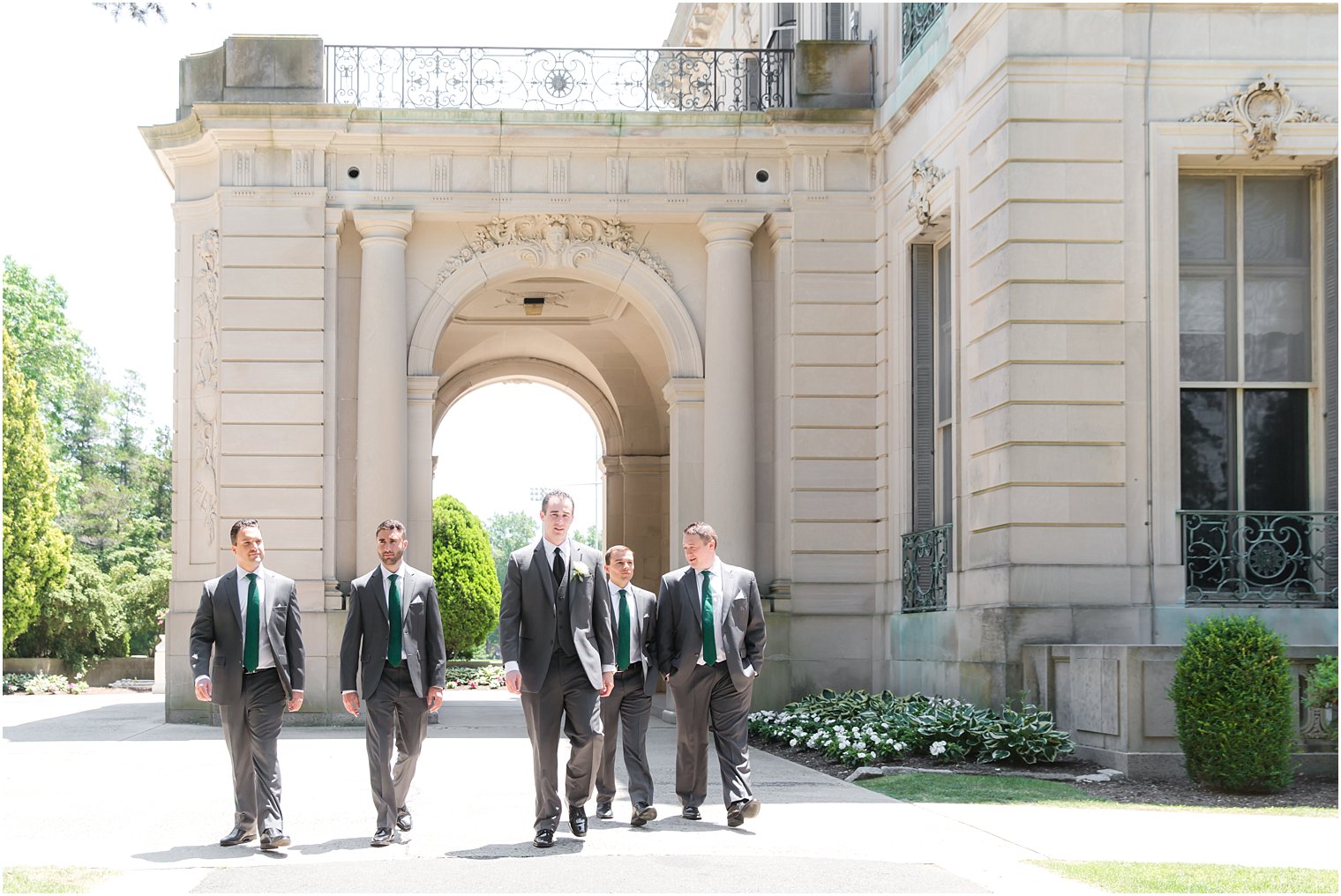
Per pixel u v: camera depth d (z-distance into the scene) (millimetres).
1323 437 15656
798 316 20328
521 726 19281
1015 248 15180
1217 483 15617
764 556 20672
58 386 54844
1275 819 10109
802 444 20219
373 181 20188
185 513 19984
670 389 20922
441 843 9156
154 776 12992
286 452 19641
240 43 20125
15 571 38406
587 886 7641
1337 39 15461
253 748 9117
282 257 19828
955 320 16844
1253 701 11516
